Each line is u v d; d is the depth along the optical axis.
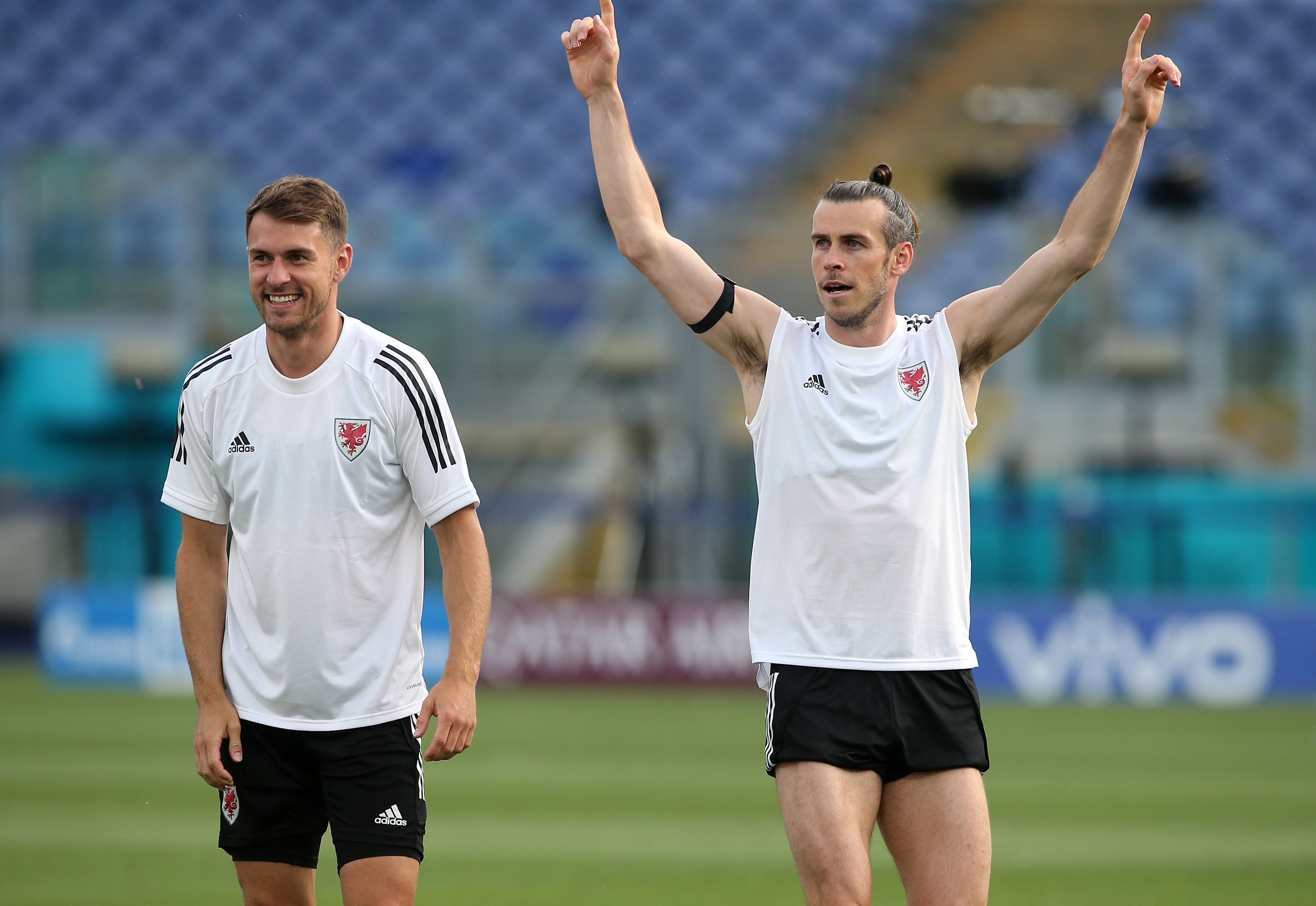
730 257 59.75
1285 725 39.97
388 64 74.31
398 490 12.60
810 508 12.46
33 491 55.94
